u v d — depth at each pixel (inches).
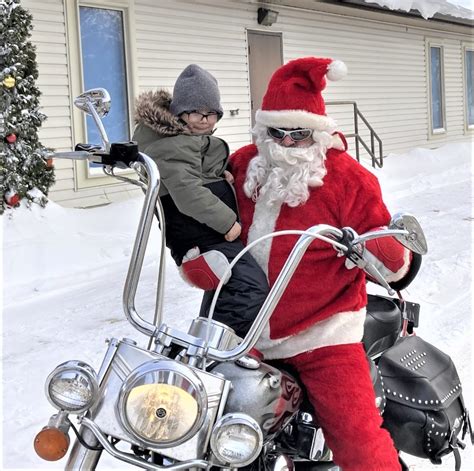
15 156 321.7
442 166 608.4
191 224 97.3
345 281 90.1
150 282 253.6
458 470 105.1
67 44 383.9
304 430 88.0
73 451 71.3
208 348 73.7
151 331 76.5
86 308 226.2
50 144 381.1
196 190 94.4
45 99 376.8
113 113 416.5
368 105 668.1
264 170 98.1
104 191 408.8
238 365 78.5
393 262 86.7
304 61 94.7
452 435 103.2
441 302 222.2
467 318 204.8
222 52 494.9
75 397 68.9
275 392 79.2
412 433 100.8
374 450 83.3
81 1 389.4
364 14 633.0
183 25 460.4
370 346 101.9
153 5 436.5
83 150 82.5
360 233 90.8
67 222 328.5
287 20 558.6
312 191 93.9
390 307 109.2
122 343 72.3
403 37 714.2
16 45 314.8
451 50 813.2
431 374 105.6
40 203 328.2
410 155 644.1
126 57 418.9
